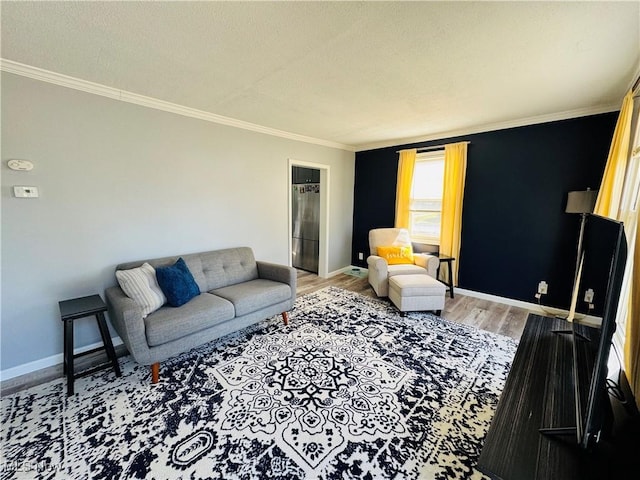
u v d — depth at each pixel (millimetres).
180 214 3072
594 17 1476
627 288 2404
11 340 2174
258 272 3459
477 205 3932
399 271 3746
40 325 2285
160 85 2412
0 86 1998
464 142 3912
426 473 1415
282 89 2484
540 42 1728
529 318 2217
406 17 1491
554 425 1160
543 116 3244
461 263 4160
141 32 1641
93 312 2076
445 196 4121
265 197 3922
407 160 4539
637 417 1281
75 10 1431
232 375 2184
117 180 2602
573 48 1793
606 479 943
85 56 1919
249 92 2562
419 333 2887
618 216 2518
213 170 3318
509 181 3645
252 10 1438
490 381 2135
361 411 1823
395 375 2197
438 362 2375
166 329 2117
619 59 1928
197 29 1609
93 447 1536
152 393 1977
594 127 3045
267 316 2906
